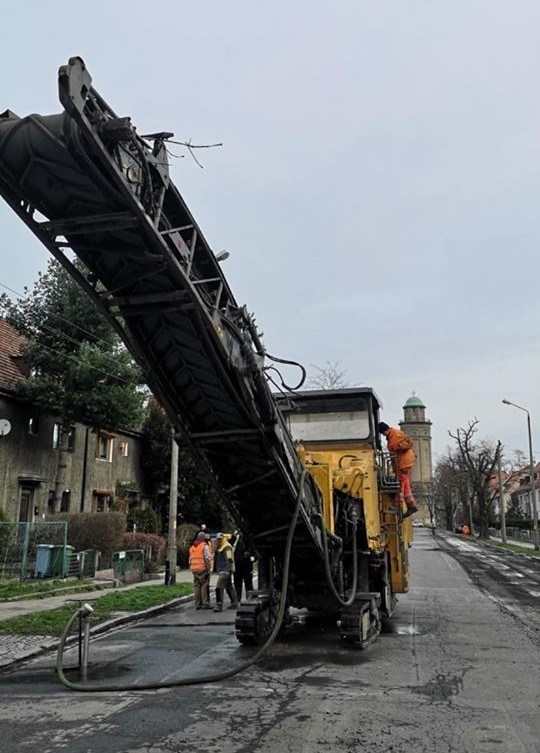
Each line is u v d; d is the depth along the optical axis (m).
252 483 8.73
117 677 8.09
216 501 31.94
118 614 13.14
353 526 10.05
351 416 11.81
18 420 25.39
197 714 6.41
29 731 5.93
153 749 5.43
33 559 19.30
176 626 12.27
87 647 8.44
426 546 49.06
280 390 8.30
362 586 10.48
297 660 8.87
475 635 10.94
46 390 24.88
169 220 6.27
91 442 30.03
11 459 24.83
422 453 111.25
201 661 8.94
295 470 8.76
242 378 7.31
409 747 5.46
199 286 6.62
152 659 9.14
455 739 5.66
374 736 5.73
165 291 6.47
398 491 11.53
